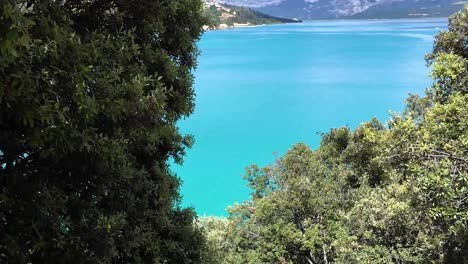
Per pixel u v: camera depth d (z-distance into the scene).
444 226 9.67
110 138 5.61
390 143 9.34
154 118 6.16
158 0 7.48
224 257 18.50
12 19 3.03
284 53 110.25
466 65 9.08
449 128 7.64
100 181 6.23
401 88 67.19
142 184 8.06
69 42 4.58
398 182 12.55
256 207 19.70
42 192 5.12
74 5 6.83
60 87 4.45
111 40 6.53
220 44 132.50
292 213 17.62
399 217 11.77
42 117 4.05
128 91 5.76
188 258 9.52
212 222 26.53
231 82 77.19
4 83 3.77
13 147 4.82
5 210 4.95
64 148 4.75
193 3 8.65
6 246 4.75
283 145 47.22
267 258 16.61
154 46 8.41
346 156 19.52
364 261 11.70
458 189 7.25
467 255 9.77
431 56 13.29
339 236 13.78
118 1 7.12
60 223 5.36
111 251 6.15
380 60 93.38
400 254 11.30
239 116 57.66
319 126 52.53
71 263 5.65
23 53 3.86
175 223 9.54
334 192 18.48
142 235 7.72
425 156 7.86
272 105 62.25
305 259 17.34
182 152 9.70
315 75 81.00
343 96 64.81
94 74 5.30
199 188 38.12
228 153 45.59
